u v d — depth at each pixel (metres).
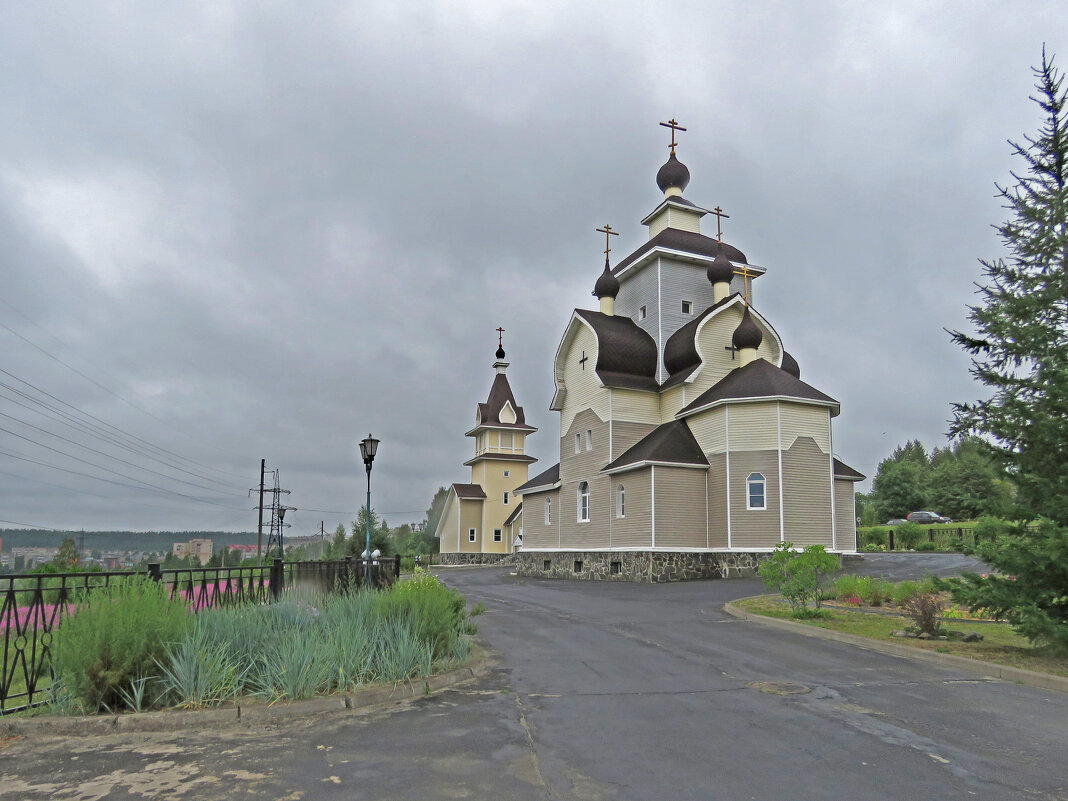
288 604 10.85
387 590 12.13
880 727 7.16
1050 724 7.32
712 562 29.22
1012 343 11.29
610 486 33.22
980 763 6.08
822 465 28.86
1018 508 11.03
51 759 6.16
